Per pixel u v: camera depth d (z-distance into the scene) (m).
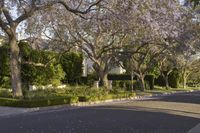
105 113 24.17
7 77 43.00
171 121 20.55
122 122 19.52
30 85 44.16
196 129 17.50
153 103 33.28
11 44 31.12
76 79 57.09
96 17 33.84
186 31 39.38
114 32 39.06
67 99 32.06
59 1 30.64
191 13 37.59
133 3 31.23
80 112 25.03
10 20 30.83
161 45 44.47
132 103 33.53
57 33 39.69
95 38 41.78
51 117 21.89
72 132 15.80
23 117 22.17
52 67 47.16
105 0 31.42
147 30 36.12
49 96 32.75
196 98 41.91
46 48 42.25
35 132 15.72
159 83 77.44
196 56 72.31
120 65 53.12
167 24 37.09
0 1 28.47
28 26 38.00
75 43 41.25
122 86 61.34
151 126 18.30
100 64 44.06
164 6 35.97
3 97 31.00
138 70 55.09
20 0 30.09
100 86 44.31
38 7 30.36
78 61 56.81
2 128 16.97
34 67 44.56
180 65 69.06
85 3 34.81
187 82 94.12
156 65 64.19
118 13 31.83
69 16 36.91
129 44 43.44
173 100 37.94
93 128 17.09
